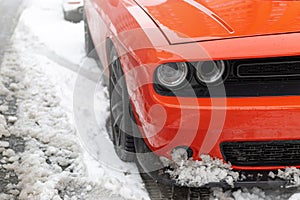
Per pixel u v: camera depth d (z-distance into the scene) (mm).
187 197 2705
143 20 2719
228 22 2600
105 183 2822
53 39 5891
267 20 2590
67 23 6852
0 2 8477
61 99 4000
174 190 2775
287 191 2699
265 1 2867
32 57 5160
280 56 2338
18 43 5809
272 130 2406
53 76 4523
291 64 2367
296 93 2365
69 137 3391
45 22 6863
